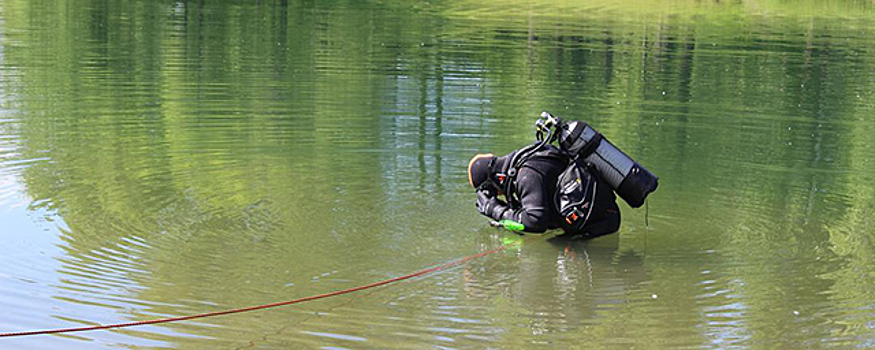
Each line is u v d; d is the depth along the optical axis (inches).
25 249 236.8
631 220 283.4
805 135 420.8
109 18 854.5
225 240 250.8
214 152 351.3
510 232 269.0
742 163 361.7
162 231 256.4
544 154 267.0
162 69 558.3
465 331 196.9
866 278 234.2
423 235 263.0
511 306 212.5
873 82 602.2
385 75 558.6
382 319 201.9
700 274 236.5
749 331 198.8
